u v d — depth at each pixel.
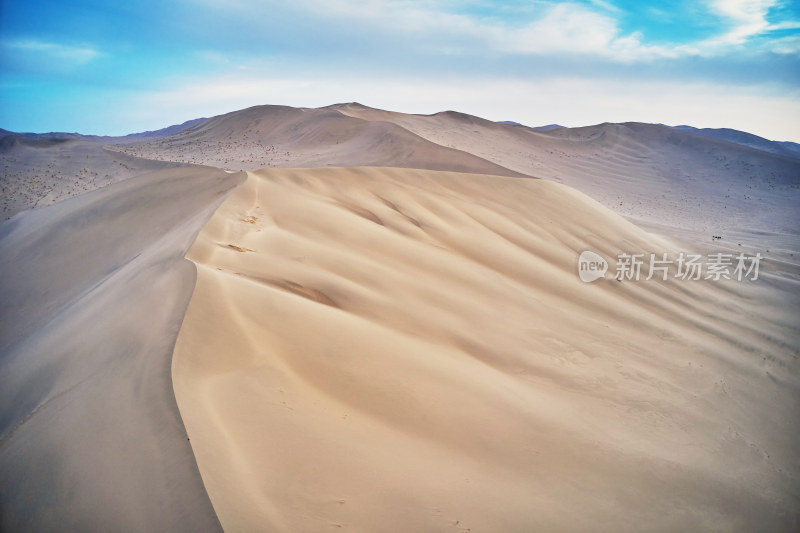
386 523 5.20
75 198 26.64
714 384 14.05
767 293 26.25
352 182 25.91
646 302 21.55
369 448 6.54
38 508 4.91
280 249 14.23
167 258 12.23
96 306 11.27
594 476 7.85
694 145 104.31
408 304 13.23
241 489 4.73
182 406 5.59
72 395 6.93
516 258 21.28
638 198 68.25
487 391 9.45
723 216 60.09
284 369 7.86
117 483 4.67
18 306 16.88
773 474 9.85
